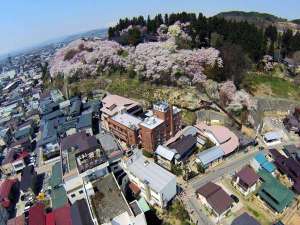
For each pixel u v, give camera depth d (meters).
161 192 42.12
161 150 54.81
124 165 50.31
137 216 36.25
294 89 85.62
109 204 38.75
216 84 79.31
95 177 44.31
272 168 51.66
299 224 42.31
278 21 175.62
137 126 58.12
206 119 69.75
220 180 50.75
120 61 89.75
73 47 106.75
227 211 43.72
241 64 85.50
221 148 55.88
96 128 71.31
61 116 78.31
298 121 67.56
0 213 46.97
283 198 44.03
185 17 105.62
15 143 72.38
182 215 43.03
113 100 73.19
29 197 53.97
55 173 54.50
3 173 64.00
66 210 42.62
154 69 80.44
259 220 42.81
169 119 57.91
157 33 103.75
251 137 63.41
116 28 116.25
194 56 81.44
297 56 92.44
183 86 79.94
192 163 55.88
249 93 81.56
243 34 91.81
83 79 93.81
